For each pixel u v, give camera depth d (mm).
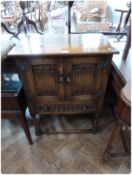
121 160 1179
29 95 1111
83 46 979
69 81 1037
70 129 1431
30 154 1237
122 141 1223
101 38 1148
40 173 1117
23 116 1141
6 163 1180
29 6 2080
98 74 1018
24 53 879
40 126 1458
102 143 1306
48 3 2719
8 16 2379
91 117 1543
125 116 826
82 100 1162
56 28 2586
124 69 1067
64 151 1253
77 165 1157
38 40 1122
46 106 1190
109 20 3348
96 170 1125
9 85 1104
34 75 1013
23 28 1819
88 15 3057
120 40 1597
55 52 889
